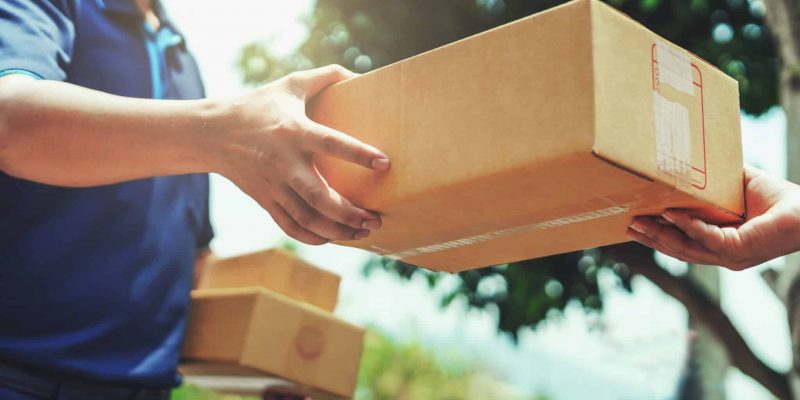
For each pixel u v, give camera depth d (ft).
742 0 11.73
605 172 2.83
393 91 3.39
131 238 4.09
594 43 2.79
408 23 12.03
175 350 4.30
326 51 12.83
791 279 7.69
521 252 3.78
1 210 3.67
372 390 32.71
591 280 12.32
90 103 3.22
